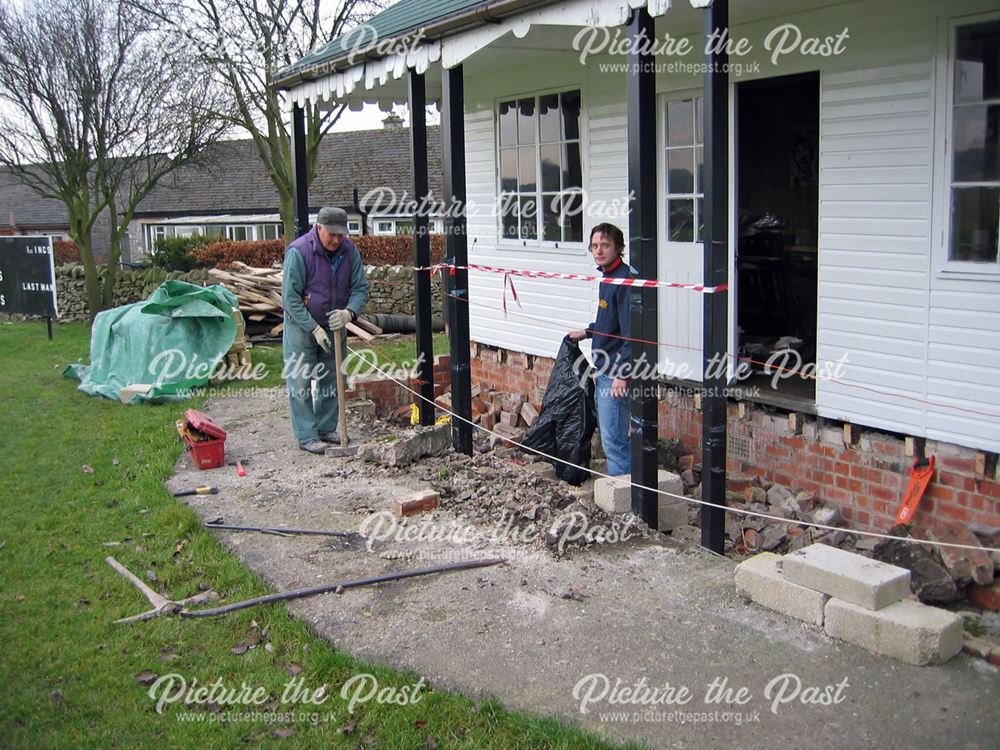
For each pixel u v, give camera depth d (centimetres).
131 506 660
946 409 588
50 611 496
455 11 698
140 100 1736
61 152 1764
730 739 361
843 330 647
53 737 384
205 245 2609
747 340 884
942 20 564
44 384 1157
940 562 551
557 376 769
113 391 1058
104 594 516
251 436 866
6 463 782
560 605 479
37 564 560
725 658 419
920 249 593
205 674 430
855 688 390
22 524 631
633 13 551
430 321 843
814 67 648
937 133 575
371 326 1589
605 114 845
